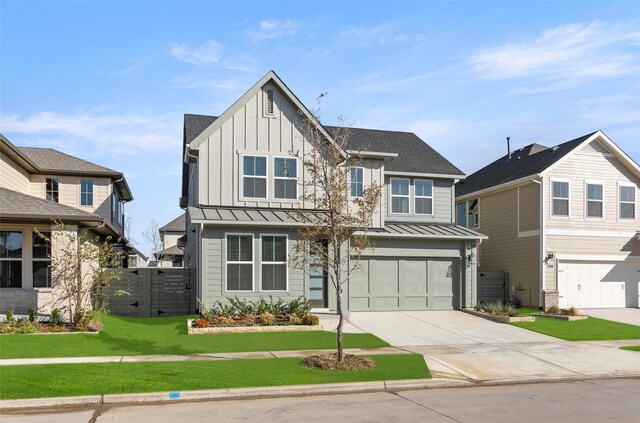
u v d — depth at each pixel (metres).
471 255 22.73
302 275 19.17
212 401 9.27
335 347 14.29
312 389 9.96
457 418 8.28
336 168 13.01
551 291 23.92
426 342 15.62
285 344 14.54
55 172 26.95
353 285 21.39
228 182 19.73
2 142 19.73
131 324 17.25
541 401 9.58
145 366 11.21
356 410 8.69
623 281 25.56
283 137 20.36
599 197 25.25
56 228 16.95
